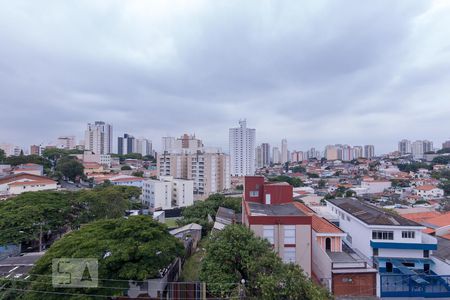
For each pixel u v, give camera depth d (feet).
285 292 52.16
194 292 71.77
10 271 85.35
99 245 66.90
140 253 65.05
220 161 325.21
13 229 110.63
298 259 81.05
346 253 89.10
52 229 124.98
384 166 538.06
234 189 344.90
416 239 93.50
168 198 250.16
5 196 172.65
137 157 572.92
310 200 228.22
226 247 65.10
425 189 297.12
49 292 59.31
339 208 123.54
